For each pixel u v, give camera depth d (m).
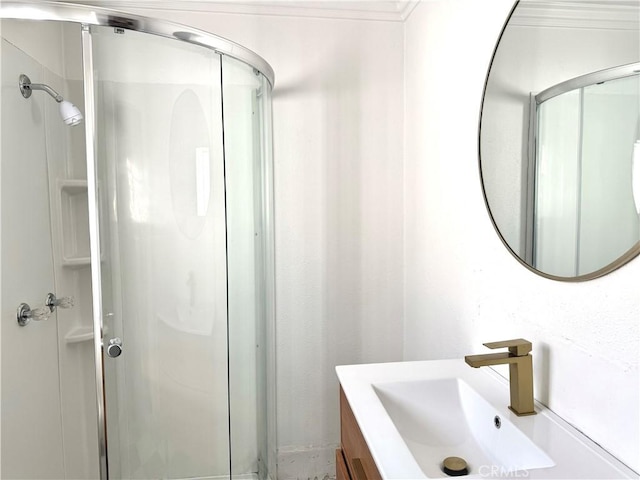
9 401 1.60
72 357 1.71
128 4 2.22
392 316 2.47
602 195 1.00
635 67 0.91
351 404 1.24
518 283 1.35
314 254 2.40
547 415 1.19
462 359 1.65
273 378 2.33
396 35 2.37
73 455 1.75
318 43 2.32
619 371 0.98
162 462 1.87
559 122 1.13
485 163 1.47
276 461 2.40
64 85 1.60
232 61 1.88
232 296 1.99
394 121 2.39
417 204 2.21
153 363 1.82
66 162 1.64
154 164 1.75
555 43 1.15
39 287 1.66
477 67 1.57
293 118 2.34
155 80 1.71
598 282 1.04
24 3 1.49
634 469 0.94
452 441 1.32
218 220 1.92
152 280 1.79
